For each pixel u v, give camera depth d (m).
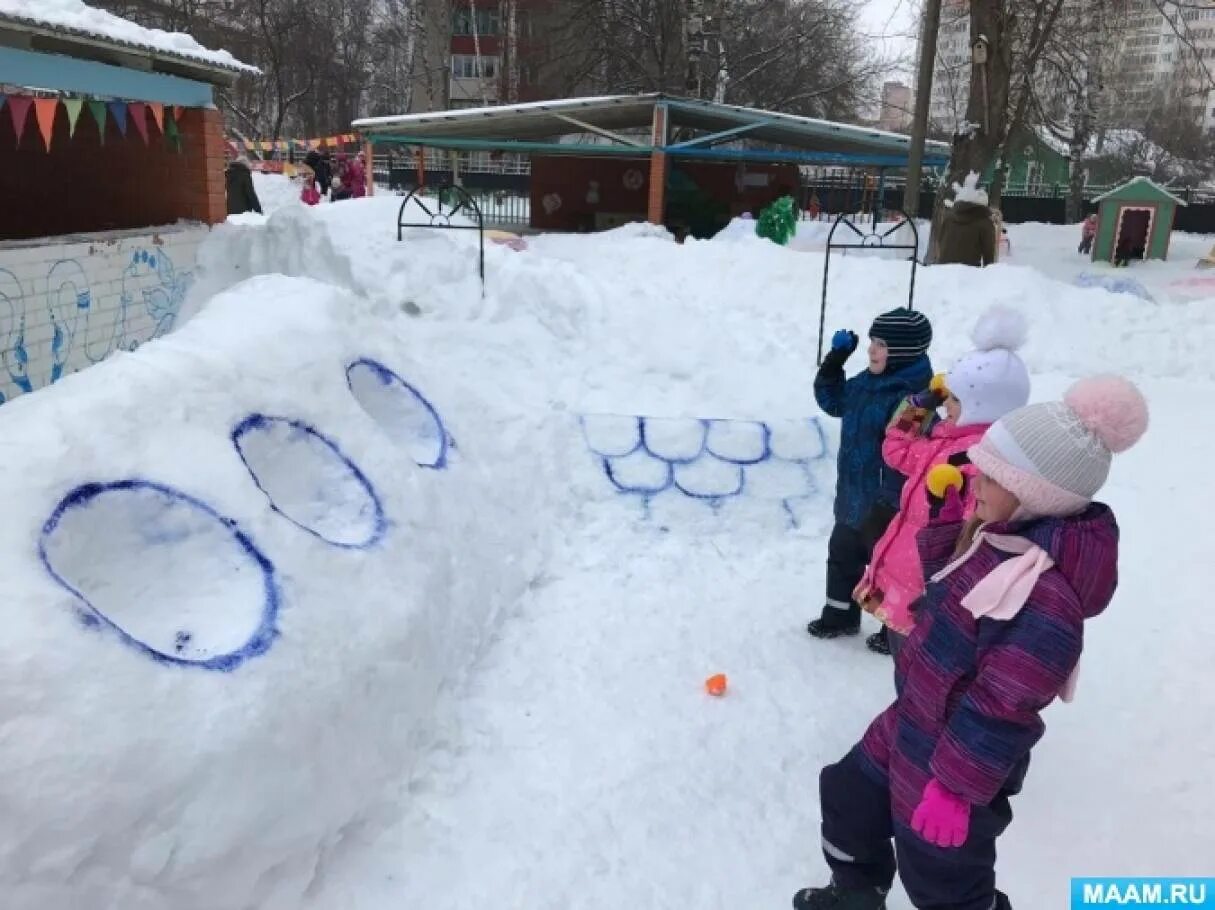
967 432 3.14
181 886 2.24
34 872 2.00
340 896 2.61
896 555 3.30
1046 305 9.21
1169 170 51.34
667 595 4.52
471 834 2.92
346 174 22.16
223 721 2.42
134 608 2.73
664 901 2.74
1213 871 2.95
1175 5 18.23
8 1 5.50
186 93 7.11
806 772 3.34
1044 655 2.03
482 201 25.83
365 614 3.10
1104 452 2.09
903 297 9.37
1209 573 4.84
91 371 3.20
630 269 10.12
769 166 21.88
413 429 4.51
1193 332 8.88
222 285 7.27
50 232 8.14
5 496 2.53
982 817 2.24
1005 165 22.66
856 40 34.34
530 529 4.74
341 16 49.72
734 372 6.22
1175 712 3.75
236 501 3.04
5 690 2.10
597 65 34.00
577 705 3.61
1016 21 15.85
